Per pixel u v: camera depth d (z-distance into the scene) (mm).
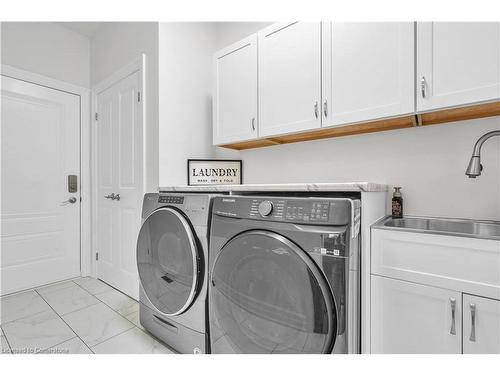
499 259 820
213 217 1245
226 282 1144
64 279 2549
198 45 2240
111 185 2426
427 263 937
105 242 2508
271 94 1635
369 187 1049
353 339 932
